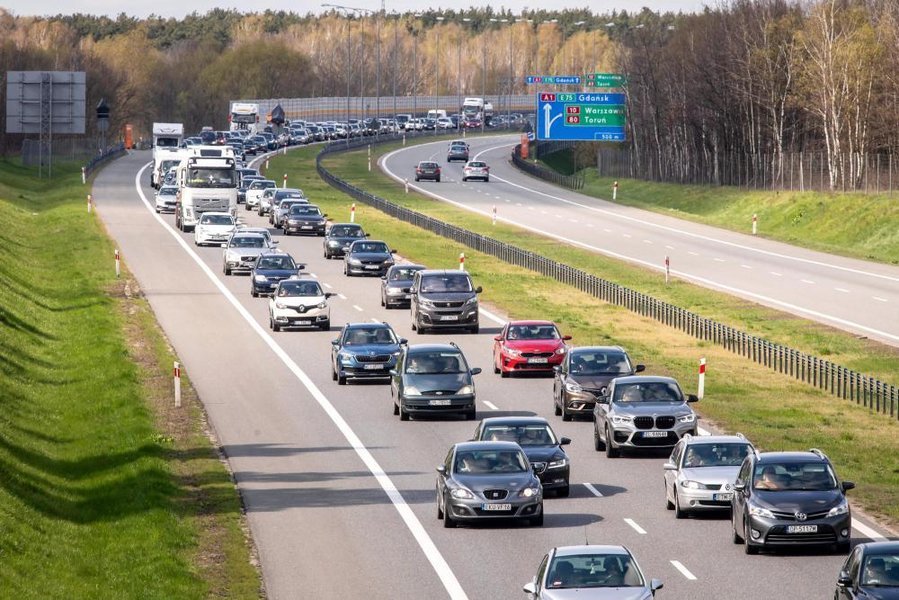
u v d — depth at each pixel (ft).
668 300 469.57
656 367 349.00
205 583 170.71
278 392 313.53
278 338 387.34
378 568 176.55
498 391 317.01
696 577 167.94
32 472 234.58
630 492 221.05
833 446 260.62
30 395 306.55
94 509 213.66
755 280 514.68
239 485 229.66
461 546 187.21
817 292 483.92
